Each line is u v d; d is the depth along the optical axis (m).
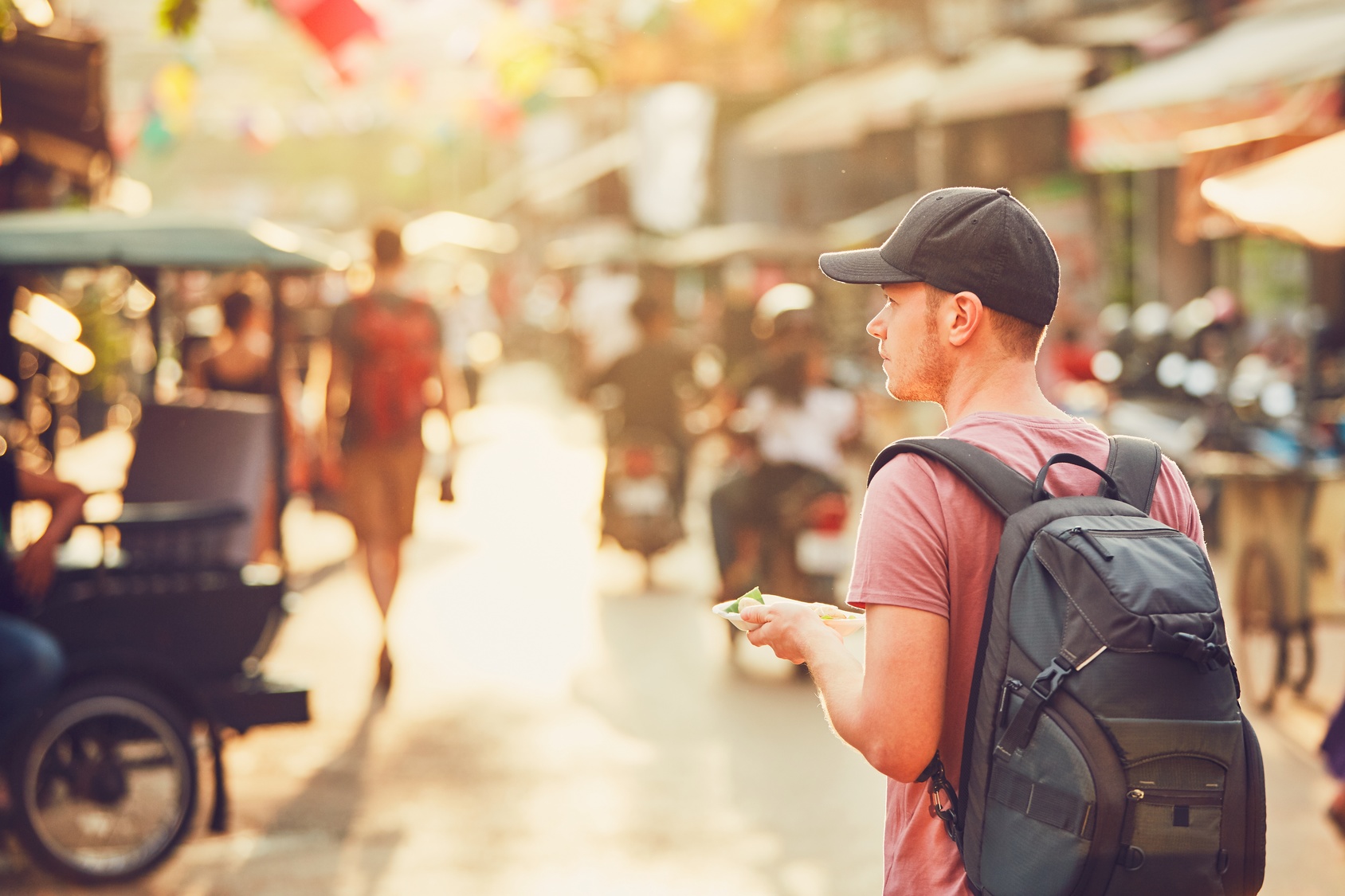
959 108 19.98
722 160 37.59
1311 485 8.81
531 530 16.52
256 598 6.88
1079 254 21.97
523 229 57.91
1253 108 12.35
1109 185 21.84
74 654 6.49
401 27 13.73
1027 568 2.43
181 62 15.26
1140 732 2.31
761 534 10.02
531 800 7.31
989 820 2.43
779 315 10.19
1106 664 2.33
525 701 9.27
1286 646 8.91
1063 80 18.38
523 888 6.14
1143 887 2.31
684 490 13.57
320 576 13.66
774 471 9.98
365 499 9.47
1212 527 13.25
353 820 7.00
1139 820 2.30
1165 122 13.68
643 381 13.57
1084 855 2.30
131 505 8.34
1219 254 20.28
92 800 6.21
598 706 9.12
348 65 11.94
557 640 11.04
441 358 9.72
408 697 9.36
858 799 7.30
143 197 18.31
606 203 44.84
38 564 6.34
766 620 2.78
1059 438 2.65
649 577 13.37
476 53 14.38
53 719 6.14
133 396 21.47
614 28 14.11
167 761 6.33
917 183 26.41
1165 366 15.29
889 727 2.49
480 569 14.15
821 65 26.36
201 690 6.75
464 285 43.38
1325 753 6.77
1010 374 2.68
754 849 6.61
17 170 9.30
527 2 13.53
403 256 9.66
